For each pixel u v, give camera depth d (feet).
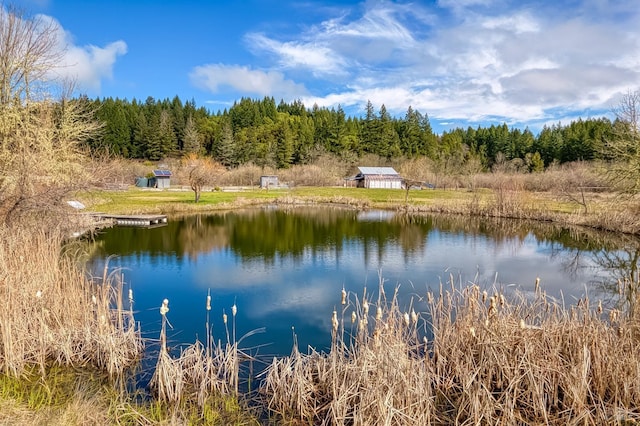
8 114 45.11
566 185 108.88
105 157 63.72
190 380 19.03
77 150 55.98
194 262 49.60
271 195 145.59
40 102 48.88
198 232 72.43
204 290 37.88
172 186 177.47
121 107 273.13
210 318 30.50
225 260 51.03
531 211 92.79
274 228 78.95
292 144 257.55
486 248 60.29
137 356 22.02
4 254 24.09
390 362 15.71
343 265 48.73
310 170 205.46
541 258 53.67
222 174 196.44
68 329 21.59
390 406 13.71
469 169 195.11
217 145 257.96
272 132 272.92
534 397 15.93
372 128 268.21
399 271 45.91
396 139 270.05
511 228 80.02
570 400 16.14
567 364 17.11
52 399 17.13
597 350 16.98
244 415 16.67
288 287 38.99
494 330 18.44
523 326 17.40
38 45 48.75
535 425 15.43
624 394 15.94
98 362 20.45
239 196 138.72
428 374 16.99
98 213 82.64
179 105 314.14
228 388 18.74
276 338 26.71
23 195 37.68
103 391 18.17
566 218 84.02
